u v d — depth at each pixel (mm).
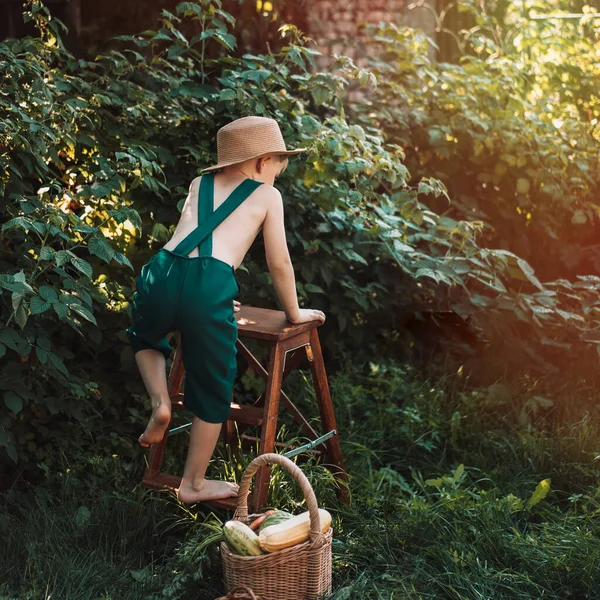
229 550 2594
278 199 2869
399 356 4488
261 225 2863
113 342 3701
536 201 4961
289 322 3047
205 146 3846
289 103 3947
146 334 2777
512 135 4742
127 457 3535
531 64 5770
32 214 3229
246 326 3000
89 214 3678
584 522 3121
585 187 4984
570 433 3762
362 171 4070
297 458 3377
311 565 2588
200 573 2711
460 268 4098
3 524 3027
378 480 3463
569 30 5824
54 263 3127
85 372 3664
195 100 3959
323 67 5289
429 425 3842
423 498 3238
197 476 2863
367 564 2912
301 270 4012
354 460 3645
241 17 4805
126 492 3273
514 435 3850
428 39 5109
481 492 3246
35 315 3232
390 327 4492
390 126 4938
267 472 2934
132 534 3002
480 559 2896
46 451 3402
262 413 3111
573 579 2754
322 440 3188
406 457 3732
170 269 2695
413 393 4074
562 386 4195
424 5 5750
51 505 3230
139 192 3781
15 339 3020
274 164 2938
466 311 4203
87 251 3756
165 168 3887
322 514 2705
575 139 5242
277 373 2965
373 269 4285
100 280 3621
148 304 2717
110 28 4668
